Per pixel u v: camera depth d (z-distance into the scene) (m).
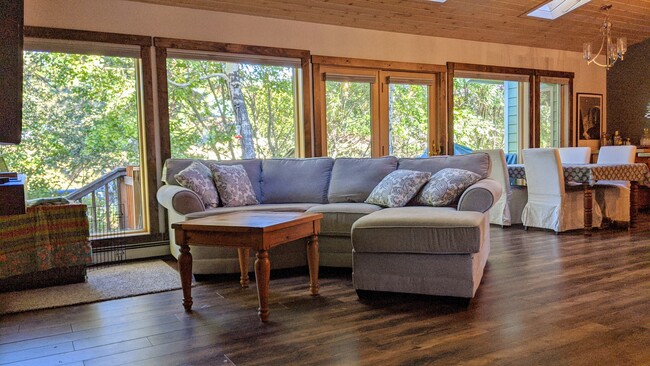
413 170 3.88
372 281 2.76
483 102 6.36
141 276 3.40
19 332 2.32
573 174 4.69
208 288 3.09
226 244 2.48
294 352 2.01
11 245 3.04
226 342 2.14
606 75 7.20
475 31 5.73
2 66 1.07
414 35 5.57
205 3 4.31
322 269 3.59
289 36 4.84
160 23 4.20
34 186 3.96
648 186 6.30
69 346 2.14
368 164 4.05
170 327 2.36
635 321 2.28
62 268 3.19
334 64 5.10
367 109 5.44
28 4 3.68
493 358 1.90
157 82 4.20
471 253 2.55
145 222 4.23
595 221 5.01
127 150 4.27
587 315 2.38
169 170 3.98
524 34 6.03
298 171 4.19
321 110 5.11
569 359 1.88
